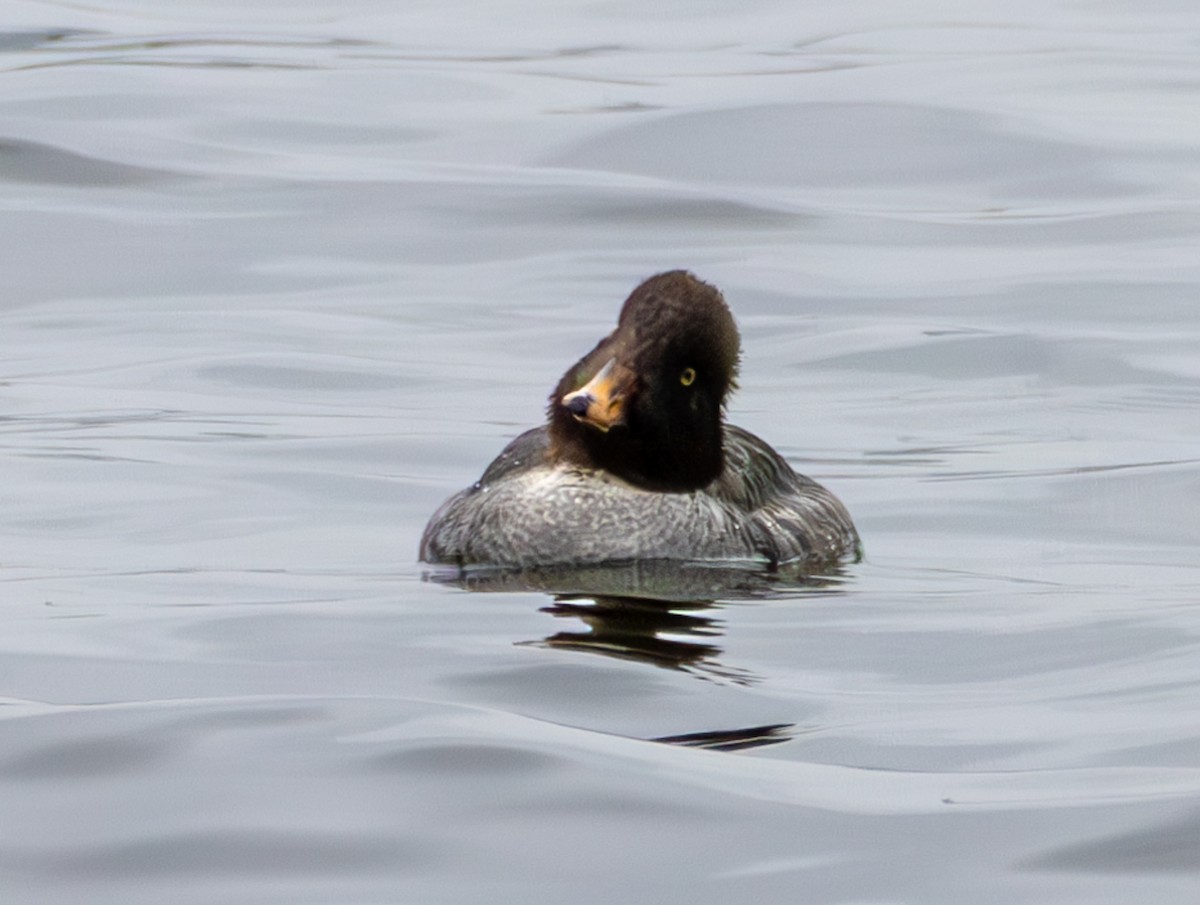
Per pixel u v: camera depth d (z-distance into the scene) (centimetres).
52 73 3172
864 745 895
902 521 1423
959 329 2067
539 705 944
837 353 1992
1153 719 927
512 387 1861
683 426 1258
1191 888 743
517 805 819
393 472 1554
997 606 1152
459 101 3077
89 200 2583
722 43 3503
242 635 1073
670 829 800
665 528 1248
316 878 758
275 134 2894
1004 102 3020
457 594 1169
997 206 2597
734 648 1055
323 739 888
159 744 884
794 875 759
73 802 822
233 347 2006
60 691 970
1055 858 771
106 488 1478
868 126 2892
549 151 2797
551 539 1245
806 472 1577
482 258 2380
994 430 1712
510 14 3800
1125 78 3189
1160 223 2488
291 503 1448
